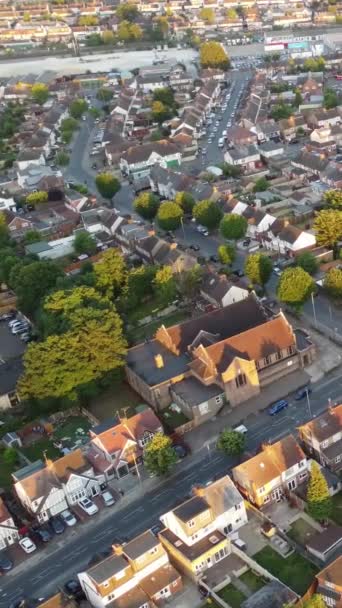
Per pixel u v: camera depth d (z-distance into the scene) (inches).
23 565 4886.8
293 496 4911.4
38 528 5172.2
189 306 7726.4
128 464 5526.6
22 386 6284.5
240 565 4562.0
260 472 4881.9
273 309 7313.0
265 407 5979.3
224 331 6574.8
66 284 7687.0
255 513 4886.8
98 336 6250.0
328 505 4613.7
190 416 5944.9
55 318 7003.0
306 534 4675.2
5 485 5659.5
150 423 5693.9
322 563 4416.8
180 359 6392.7
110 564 4362.7
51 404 6358.3
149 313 7716.5
